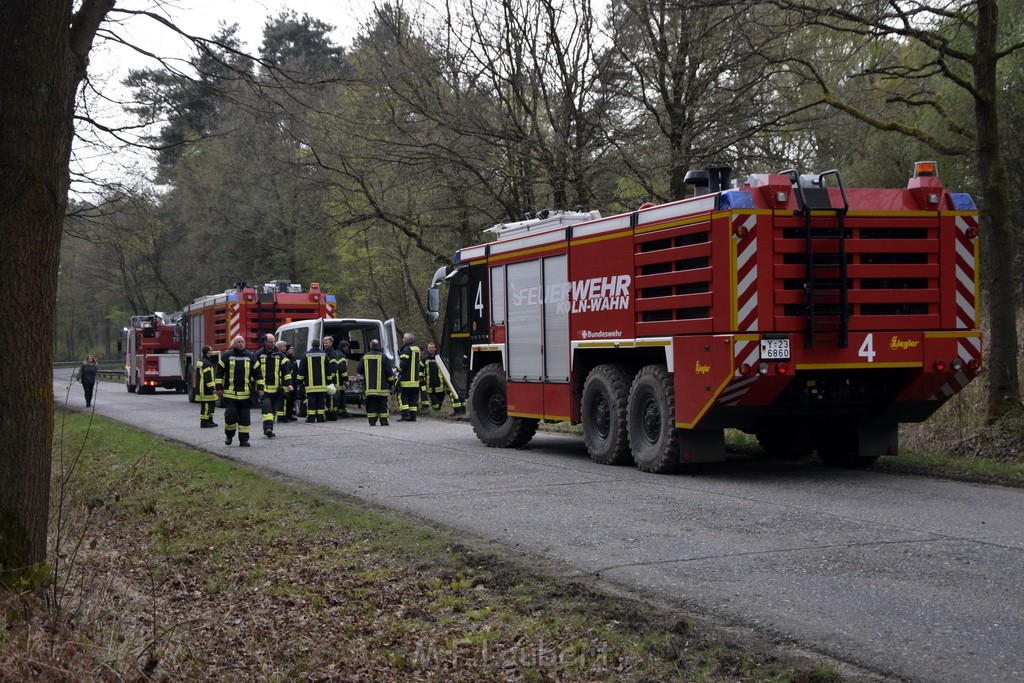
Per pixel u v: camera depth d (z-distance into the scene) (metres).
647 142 26.86
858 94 24.64
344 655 6.39
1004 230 15.15
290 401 26.11
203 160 45.84
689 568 8.18
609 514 10.83
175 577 8.69
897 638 6.20
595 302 15.52
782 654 5.92
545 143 26.94
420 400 30.61
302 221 43.75
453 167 27.39
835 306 12.98
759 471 14.36
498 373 18.48
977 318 13.59
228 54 10.96
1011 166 26.06
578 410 16.33
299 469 15.75
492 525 10.36
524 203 28.28
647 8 21.94
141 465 15.66
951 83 26.41
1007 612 6.71
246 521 11.03
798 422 14.54
